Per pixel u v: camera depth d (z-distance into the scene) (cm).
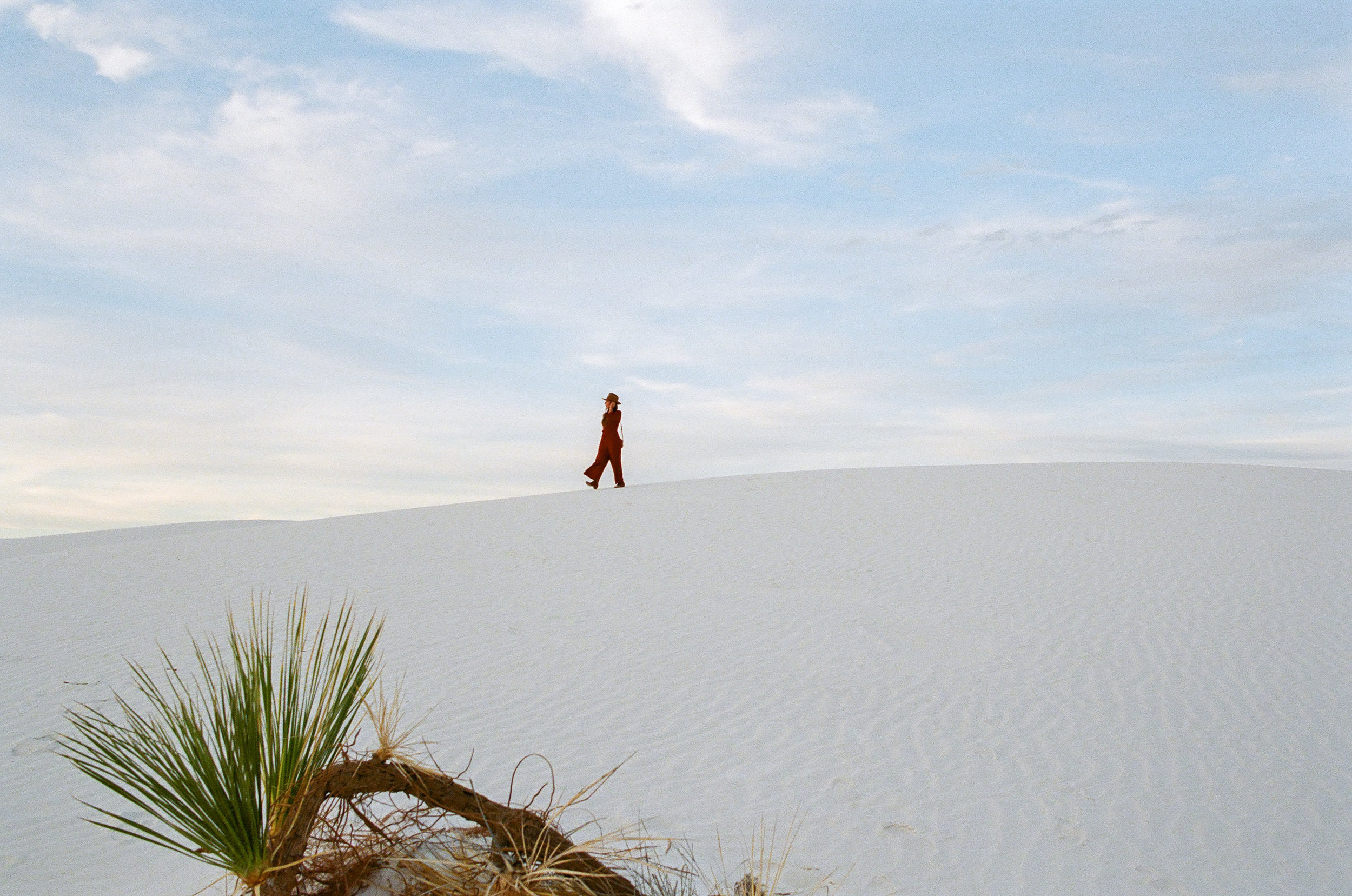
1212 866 587
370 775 401
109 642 1139
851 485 2453
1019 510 2038
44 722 848
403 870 394
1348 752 816
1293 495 2175
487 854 409
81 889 516
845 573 1534
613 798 660
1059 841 612
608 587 1440
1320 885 567
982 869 558
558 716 861
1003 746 812
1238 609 1302
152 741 375
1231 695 966
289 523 2192
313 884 395
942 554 1667
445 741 784
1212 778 750
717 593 1402
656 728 834
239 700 382
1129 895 534
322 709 387
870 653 1098
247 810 360
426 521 2097
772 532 1878
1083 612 1294
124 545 1936
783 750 786
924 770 747
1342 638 1167
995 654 1103
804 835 599
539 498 2420
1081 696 957
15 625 1234
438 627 1202
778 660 1068
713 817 627
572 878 390
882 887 517
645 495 2366
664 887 464
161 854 579
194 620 1251
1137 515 1961
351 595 1386
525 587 1440
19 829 619
